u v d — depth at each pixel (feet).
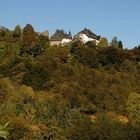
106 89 306.76
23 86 281.95
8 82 291.17
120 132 179.83
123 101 285.64
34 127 193.47
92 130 181.57
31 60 348.59
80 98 283.79
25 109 211.00
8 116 193.77
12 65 333.42
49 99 253.03
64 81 312.91
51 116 210.18
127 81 331.16
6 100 245.65
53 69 331.77
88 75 328.49
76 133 182.70
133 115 263.29
